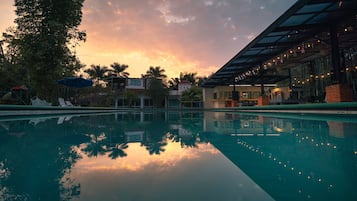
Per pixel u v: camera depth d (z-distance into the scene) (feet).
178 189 4.35
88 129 16.15
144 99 108.06
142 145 9.52
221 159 6.92
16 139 11.04
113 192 4.19
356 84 38.83
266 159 6.81
